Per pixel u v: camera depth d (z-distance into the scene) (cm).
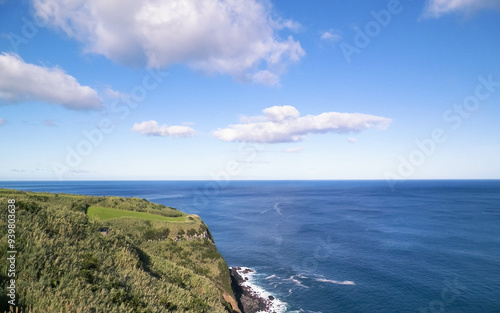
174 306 1655
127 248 2206
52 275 1230
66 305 1034
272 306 4547
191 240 5347
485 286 5144
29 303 975
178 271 2673
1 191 4438
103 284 1417
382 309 4428
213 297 2438
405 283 5347
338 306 4556
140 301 1454
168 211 7494
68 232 1816
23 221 1560
